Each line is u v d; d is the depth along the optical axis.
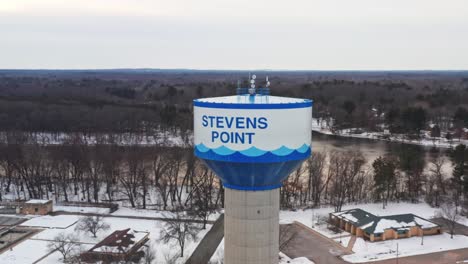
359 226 62.31
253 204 24.98
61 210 74.62
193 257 54.28
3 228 65.25
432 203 77.00
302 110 24.03
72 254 54.41
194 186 80.00
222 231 63.28
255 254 25.23
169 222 58.09
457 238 61.72
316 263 53.44
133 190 81.31
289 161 23.92
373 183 82.38
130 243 55.25
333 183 82.38
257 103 23.44
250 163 23.42
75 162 85.56
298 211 73.62
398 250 57.47
